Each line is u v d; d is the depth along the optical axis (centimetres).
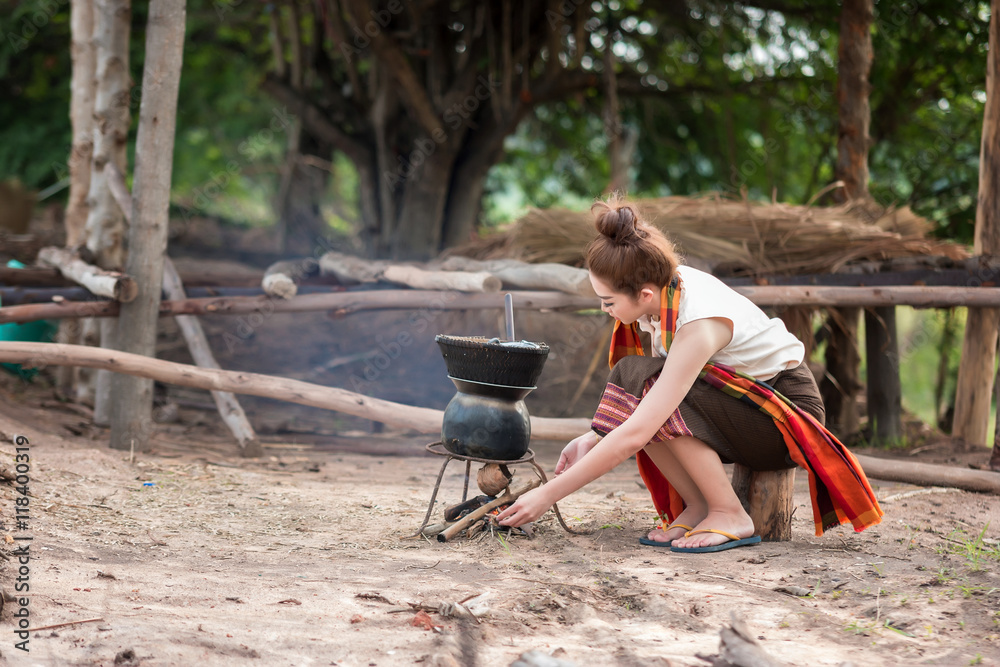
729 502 279
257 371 768
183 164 1684
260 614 202
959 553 279
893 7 863
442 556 266
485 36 966
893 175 1045
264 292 550
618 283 256
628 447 248
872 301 496
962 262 535
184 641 178
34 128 1293
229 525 305
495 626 199
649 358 266
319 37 1064
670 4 1019
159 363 412
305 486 397
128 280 462
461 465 491
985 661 185
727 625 206
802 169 1245
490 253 612
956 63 916
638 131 1242
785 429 266
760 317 272
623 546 283
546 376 732
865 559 267
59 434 504
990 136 535
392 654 179
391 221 1032
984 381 550
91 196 593
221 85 1474
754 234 550
